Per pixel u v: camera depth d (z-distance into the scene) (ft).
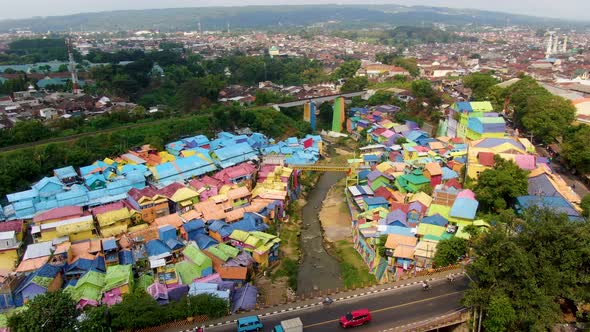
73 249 242.99
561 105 373.81
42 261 229.86
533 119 374.22
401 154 385.50
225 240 265.13
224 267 230.68
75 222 263.08
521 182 254.88
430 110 527.81
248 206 310.65
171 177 354.95
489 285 168.76
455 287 194.80
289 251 283.79
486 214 255.09
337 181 420.77
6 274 235.40
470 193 264.52
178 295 207.21
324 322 176.24
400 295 191.42
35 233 258.37
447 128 440.86
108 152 404.98
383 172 340.18
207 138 449.89
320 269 267.18
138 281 221.05
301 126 540.52
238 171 356.59
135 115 510.58
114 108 553.64
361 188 333.42
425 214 266.16
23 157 363.97
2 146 406.00
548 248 165.78
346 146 515.09
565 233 164.96
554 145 369.71
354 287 202.08
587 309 175.22
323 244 299.99
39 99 596.29
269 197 324.60
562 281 162.91
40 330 159.43
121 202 305.53
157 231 264.31
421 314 177.47
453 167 328.49
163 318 178.60
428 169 316.40
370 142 474.08
